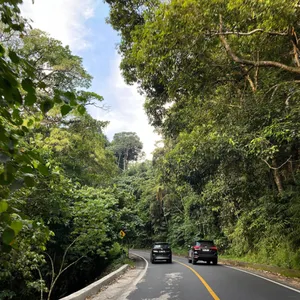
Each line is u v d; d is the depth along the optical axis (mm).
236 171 15891
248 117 11883
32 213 9016
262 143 11094
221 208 26000
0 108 2324
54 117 19750
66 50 22594
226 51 10977
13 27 2766
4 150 2270
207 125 14125
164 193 47719
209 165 17031
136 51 11125
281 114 11070
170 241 48375
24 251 6828
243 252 23719
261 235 21297
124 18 16312
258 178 17500
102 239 13711
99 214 12938
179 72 10812
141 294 9617
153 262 23391
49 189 8906
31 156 2564
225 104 13273
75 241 13867
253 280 12422
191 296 9070
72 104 2523
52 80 20719
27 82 2271
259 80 13703
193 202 34469
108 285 11844
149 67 10906
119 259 21203
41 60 20391
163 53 10078
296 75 12781
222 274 14594
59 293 19797
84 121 23859
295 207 16281
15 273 12195
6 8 2660
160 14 9430
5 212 2332
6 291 12672
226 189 18578
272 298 8688
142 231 54281
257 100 11969
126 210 23188
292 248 16594
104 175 26453
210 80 11867
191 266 19344
